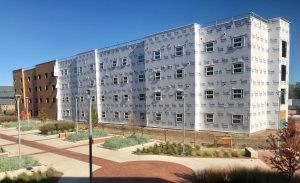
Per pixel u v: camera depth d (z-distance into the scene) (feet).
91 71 178.50
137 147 86.12
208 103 119.14
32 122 163.43
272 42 115.55
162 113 135.33
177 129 128.47
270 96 116.16
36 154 79.61
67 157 75.00
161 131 124.77
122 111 159.63
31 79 242.58
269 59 116.37
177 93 128.36
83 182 53.21
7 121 178.40
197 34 121.60
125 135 113.09
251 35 106.32
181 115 126.93
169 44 131.44
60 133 113.60
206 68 119.85
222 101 114.42
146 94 143.43
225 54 113.60
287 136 48.16
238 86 109.60
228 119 112.57
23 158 67.26
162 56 134.82
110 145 86.38
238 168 53.98
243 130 108.06
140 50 148.25
